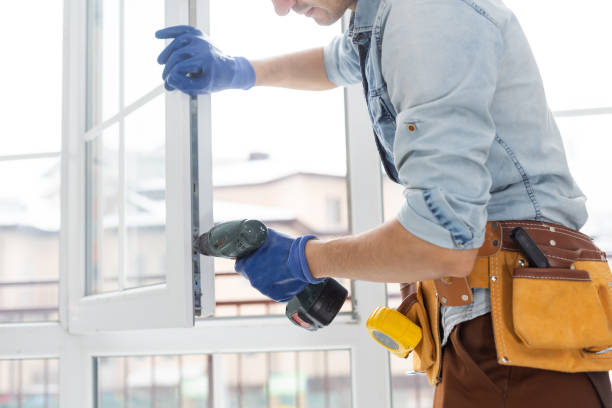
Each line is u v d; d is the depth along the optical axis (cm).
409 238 76
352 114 161
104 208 158
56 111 293
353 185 159
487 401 79
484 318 81
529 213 83
